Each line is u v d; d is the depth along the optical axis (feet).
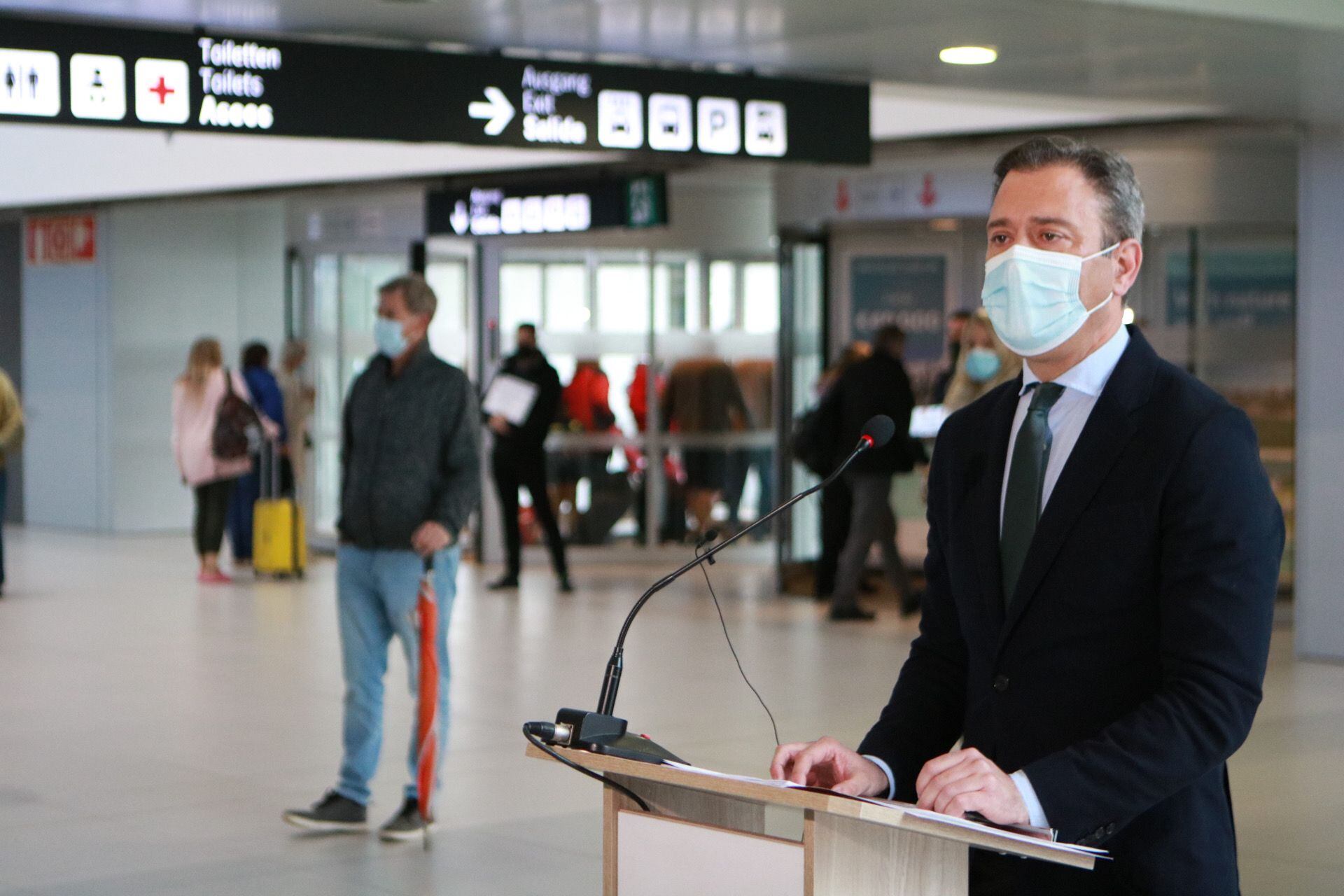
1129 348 9.10
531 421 45.09
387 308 20.65
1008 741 9.03
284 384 53.57
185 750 25.62
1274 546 8.57
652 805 8.87
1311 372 33.86
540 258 52.01
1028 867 9.06
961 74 27.14
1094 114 36.94
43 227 64.08
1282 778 23.94
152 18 22.82
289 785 23.43
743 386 53.16
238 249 64.44
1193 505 8.52
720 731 26.91
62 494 64.23
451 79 24.44
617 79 25.70
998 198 9.07
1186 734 8.21
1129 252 8.96
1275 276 40.86
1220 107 30.96
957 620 9.92
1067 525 8.88
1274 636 37.55
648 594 10.28
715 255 52.75
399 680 31.58
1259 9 22.44
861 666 33.30
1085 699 8.82
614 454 52.42
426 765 20.45
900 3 21.59
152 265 62.69
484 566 51.62
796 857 7.87
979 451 9.61
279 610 41.47
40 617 40.06
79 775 23.98
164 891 18.53
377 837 20.84
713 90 26.48
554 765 24.70
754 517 53.62
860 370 39.47
